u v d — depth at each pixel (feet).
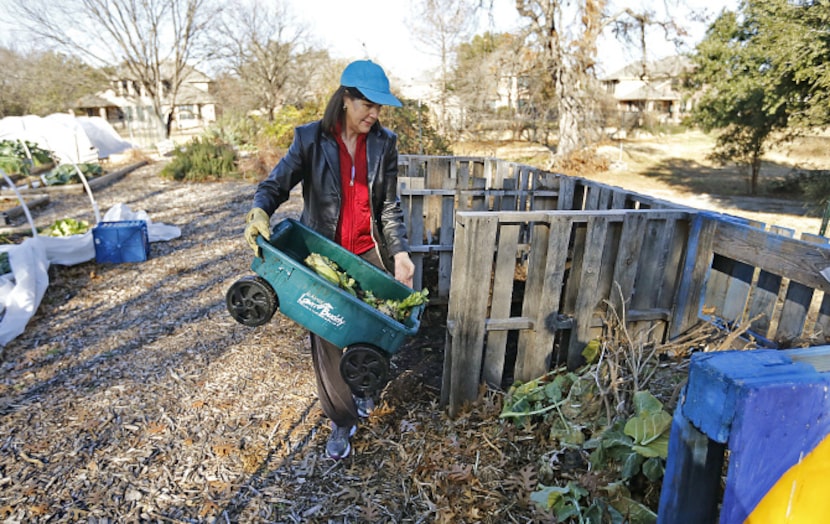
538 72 65.57
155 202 36.47
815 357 3.56
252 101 117.50
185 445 9.36
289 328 14.51
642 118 101.60
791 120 37.17
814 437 3.38
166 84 117.60
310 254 8.70
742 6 42.45
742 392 3.16
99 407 10.54
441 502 7.77
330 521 7.63
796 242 8.51
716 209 41.68
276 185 8.13
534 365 10.20
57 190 40.42
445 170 16.56
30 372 12.00
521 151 76.69
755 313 9.60
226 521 7.66
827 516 3.61
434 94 77.51
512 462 8.46
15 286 14.55
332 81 58.23
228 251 22.91
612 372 8.38
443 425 9.67
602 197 14.66
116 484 8.38
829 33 32.94
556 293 9.79
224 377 11.77
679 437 3.76
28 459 8.93
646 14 60.29
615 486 7.11
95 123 62.90
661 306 10.93
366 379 7.70
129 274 19.43
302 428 9.85
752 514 3.50
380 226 9.20
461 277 9.49
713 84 47.67
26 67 114.83
